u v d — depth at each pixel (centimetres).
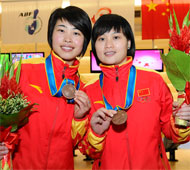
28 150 173
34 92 178
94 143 164
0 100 143
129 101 170
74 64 194
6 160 149
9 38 661
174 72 150
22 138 175
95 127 163
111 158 166
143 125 166
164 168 169
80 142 179
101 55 175
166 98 174
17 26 659
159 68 688
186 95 150
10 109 144
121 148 166
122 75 177
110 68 175
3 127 142
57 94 178
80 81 197
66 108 179
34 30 654
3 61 153
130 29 180
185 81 151
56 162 173
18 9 659
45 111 175
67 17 180
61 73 183
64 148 176
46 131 173
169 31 159
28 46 820
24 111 144
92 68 700
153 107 170
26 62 192
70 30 181
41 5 654
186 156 629
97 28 175
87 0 625
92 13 623
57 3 649
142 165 162
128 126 167
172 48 148
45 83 182
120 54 174
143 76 178
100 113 158
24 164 173
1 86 146
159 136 171
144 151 163
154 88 174
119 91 174
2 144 144
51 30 189
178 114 152
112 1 618
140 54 693
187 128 159
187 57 143
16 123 149
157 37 630
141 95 172
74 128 174
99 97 178
